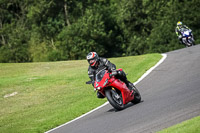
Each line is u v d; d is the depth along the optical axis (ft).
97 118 76.74
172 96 79.00
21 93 138.10
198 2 431.02
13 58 531.50
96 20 457.27
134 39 467.93
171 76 112.88
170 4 442.91
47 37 503.20
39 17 495.41
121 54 490.49
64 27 485.15
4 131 88.33
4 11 598.34
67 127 77.25
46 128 83.56
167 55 171.53
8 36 572.10
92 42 452.35
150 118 61.72
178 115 58.59
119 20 477.36
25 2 584.81
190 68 119.44
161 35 440.86
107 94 76.13
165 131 48.91
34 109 112.27
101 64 77.66
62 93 128.47
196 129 45.78
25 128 87.56
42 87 143.02
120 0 510.58
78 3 488.02
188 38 216.74
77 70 173.47
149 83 110.52
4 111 116.47
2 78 175.83
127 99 78.28
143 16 477.36
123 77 80.23
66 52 468.75
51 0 480.64
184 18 432.25
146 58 169.89
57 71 178.40
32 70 192.24
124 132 56.49
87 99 110.11
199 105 62.03
